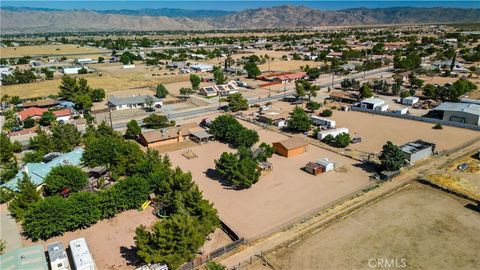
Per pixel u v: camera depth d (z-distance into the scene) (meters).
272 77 166.00
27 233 51.94
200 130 93.38
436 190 62.50
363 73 180.25
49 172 64.12
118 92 147.62
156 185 58.94
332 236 50.09
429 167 71.62
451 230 50.72
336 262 44.88
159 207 56.88
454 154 78.06
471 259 44.69
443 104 109.81
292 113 104.81
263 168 72.19
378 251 46.66
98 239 50.69
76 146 86.00
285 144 80.12
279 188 64.94
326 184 66.06
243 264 44.72
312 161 76.50
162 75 188.62
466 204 57.66
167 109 121.56
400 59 190.25
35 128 100.00
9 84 165.25
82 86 132.00
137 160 69.38
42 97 136.75
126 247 48.81
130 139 92.12
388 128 97.44
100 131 86.38
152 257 41.75
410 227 51.62
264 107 117.44
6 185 63.62
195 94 143.75
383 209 56.62
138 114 115.44
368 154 79.50
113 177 67.19
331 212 56.31
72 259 46.28
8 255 43.97
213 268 39.19
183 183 54.56
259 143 87.69
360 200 59.66
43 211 49.91
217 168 67.75
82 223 52.94
